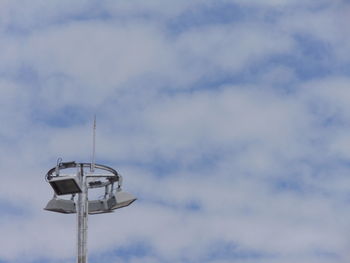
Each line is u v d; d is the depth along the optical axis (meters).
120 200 36.56
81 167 36.00
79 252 35.00
